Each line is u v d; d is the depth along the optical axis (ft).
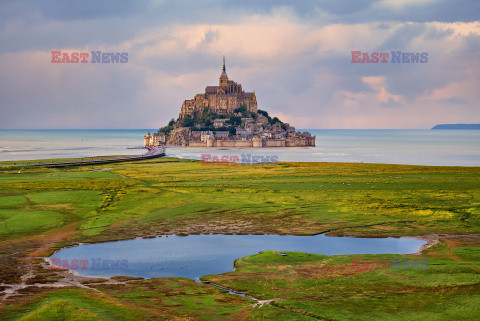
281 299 268.41
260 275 315.99
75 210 552.00
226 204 594.65
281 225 485.97
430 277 295.48
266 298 274.57
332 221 501.15
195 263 353.92
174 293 280.92
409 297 266.16
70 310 238.27
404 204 589.73
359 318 237.86
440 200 614.34
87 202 599.98
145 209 563.07
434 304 253.85
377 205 585.63
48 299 261.24
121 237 433.89
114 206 579.48
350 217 519.60
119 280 307.99
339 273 313.94
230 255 376.89
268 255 361.30
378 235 439.63
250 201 618.44
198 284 299.99
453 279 288.51
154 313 245.04
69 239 423.23
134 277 314.96
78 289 283.18
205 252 384.88
